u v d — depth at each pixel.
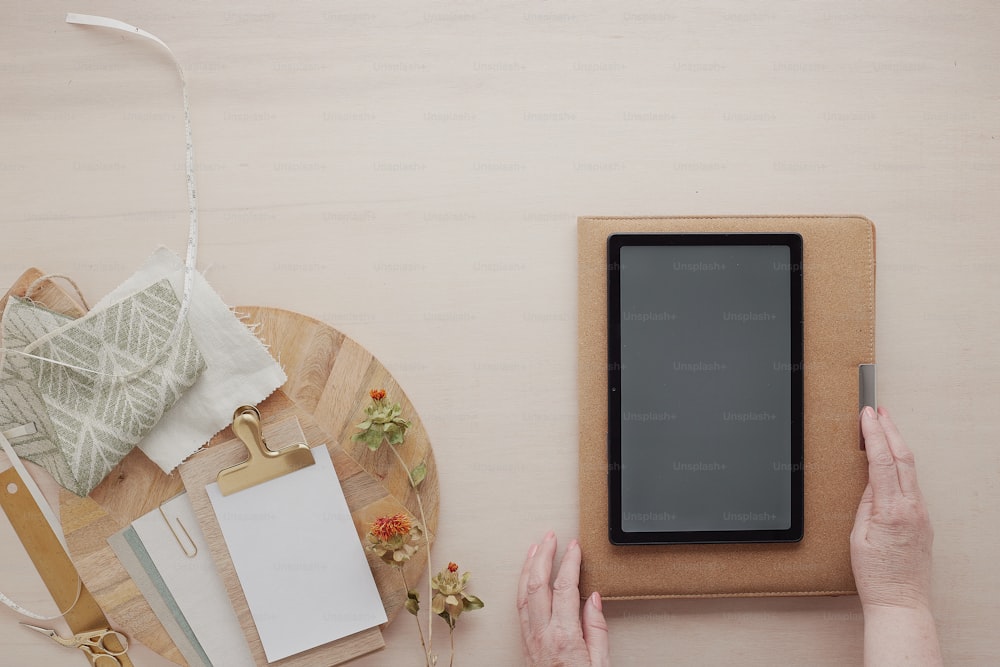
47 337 0.80
